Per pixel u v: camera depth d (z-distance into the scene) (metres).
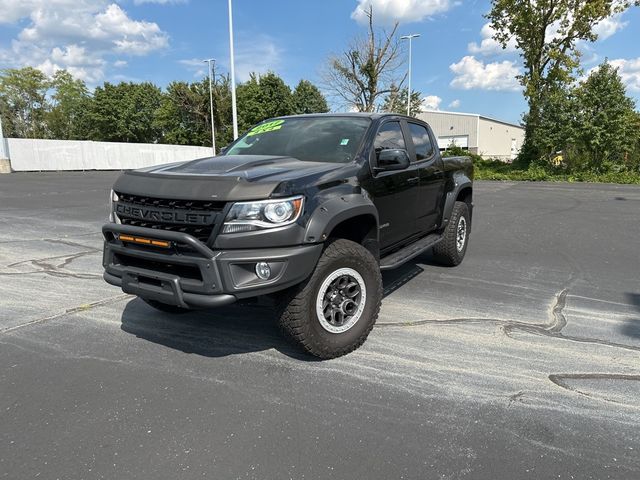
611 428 2.73
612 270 6.30
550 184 21.41
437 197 5.62
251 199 3.06
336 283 3.56
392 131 4.84
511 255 7.17
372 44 34.56
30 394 3.10
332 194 3.50
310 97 60.81
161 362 3.57
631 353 3.74
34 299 5.04
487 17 30.16
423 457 2.47
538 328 4.25
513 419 2.82
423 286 5.55
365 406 2.96
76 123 67.25
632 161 25.38
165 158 39.47
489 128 69.19
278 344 3.90
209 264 3.04
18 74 66.06
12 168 28.22
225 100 55.94
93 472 2.36
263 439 2.63
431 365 3.52
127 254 3.46
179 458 2.47
